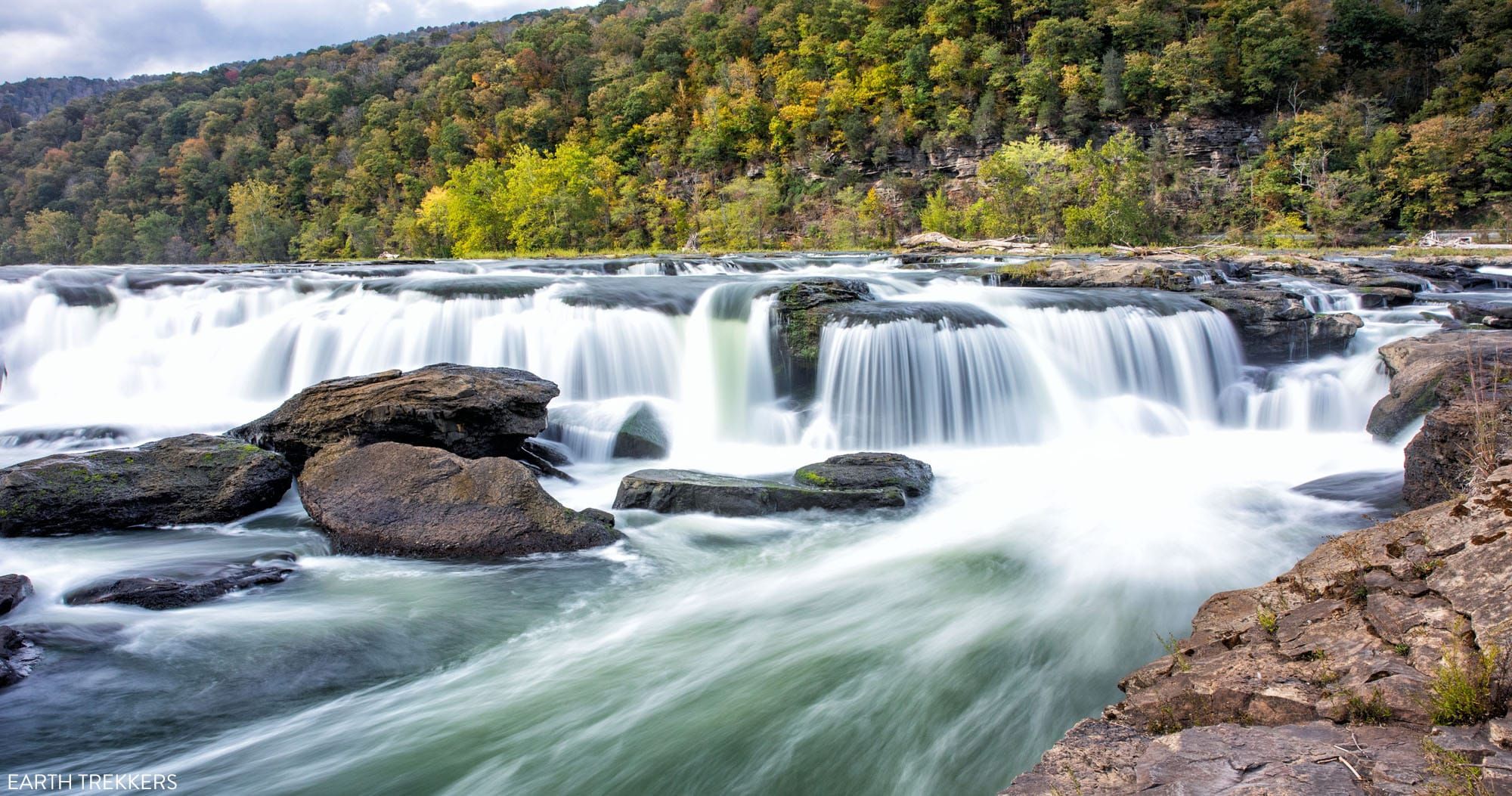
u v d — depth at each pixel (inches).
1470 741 136.0
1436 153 2257.6
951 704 240.4
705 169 3725.4
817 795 205.9
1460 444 311.4
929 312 602.9
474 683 262.4
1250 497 411.5
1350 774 135.5
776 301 634.8
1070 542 363.3
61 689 248.8
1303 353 658.8
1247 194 2513.5
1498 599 166.4
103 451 425.7
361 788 210.5
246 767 218.8
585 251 2780.5
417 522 368.8
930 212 2662.4
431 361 649.6
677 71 4284.0
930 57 3304.6
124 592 305.1
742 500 410.9
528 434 475.2
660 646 284.5
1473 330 608.7
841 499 415.2
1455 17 2898.6
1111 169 2210.9
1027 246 1929.1
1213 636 207.6
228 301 738.8
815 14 3880.4
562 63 4717.0
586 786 211.0
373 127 4884.4
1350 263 1072.8
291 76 6063.0
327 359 661.9
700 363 639.1
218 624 292.5
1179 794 139.6
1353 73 2970.0
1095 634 274.8
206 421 593.6
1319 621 191.0
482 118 4554.6
